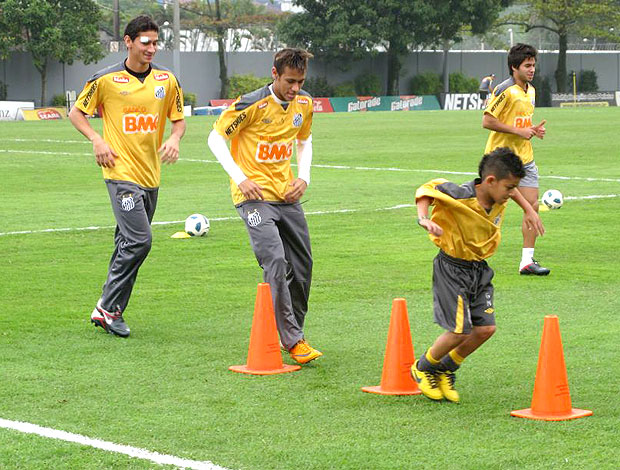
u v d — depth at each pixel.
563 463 5.75
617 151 30.62
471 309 6.99
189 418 6.66
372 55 77.56
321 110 73.00
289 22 78.62
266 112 8.27
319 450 6.00
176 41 72.06
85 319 9.74
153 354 8.42
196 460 5.82
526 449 6.00
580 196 19.53
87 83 9.10
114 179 9.10
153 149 9.28
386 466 5.72
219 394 7.25
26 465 5.75
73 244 14.31
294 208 8.48
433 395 7.02
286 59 8.12
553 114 58.72
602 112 61.81
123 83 9.09
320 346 8.71
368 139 37.62
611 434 6.29
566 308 10.12
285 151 8.42
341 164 27.17
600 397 7.11
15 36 67.12
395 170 25.36
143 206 9.09
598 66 88.12
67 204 18.95
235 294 10.93
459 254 6.92
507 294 10.81
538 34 89.88
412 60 83.12
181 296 10.82
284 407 6.93
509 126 11.92
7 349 8.57
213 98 77.75
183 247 14.02
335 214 17.27
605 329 9.18
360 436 6.28
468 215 6.80
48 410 6.83
